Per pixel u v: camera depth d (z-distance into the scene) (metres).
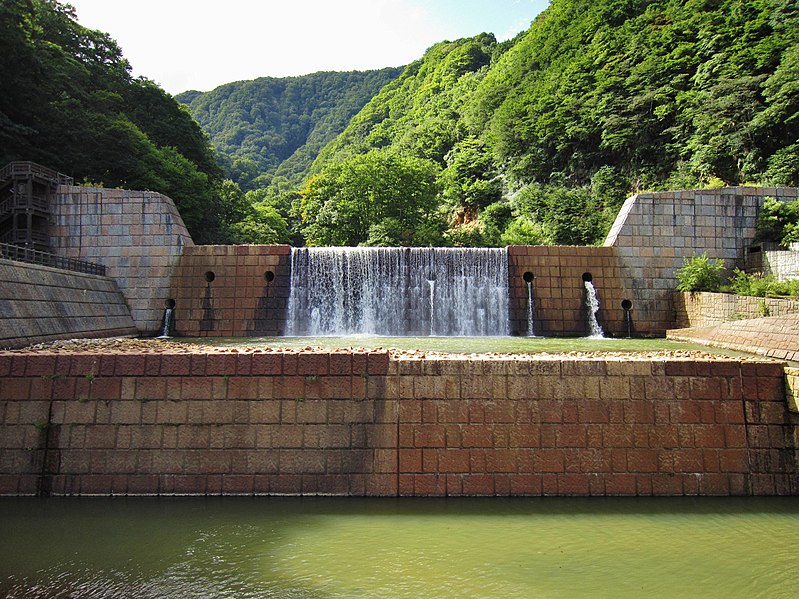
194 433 9.92
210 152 65.56
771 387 10.14
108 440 9.93
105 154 38.81
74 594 6.71
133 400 10.02
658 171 54.94
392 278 28.45
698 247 27.66
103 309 24.16
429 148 97.38
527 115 72.12
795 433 9.98
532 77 81.38
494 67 112.88
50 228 26.94
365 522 8.80
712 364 10.15
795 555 7.75
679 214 27.67
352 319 28.02
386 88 178.88
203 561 7.57
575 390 10.04
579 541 8.16
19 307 17.89
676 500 9.70
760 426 10.04
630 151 58.16
